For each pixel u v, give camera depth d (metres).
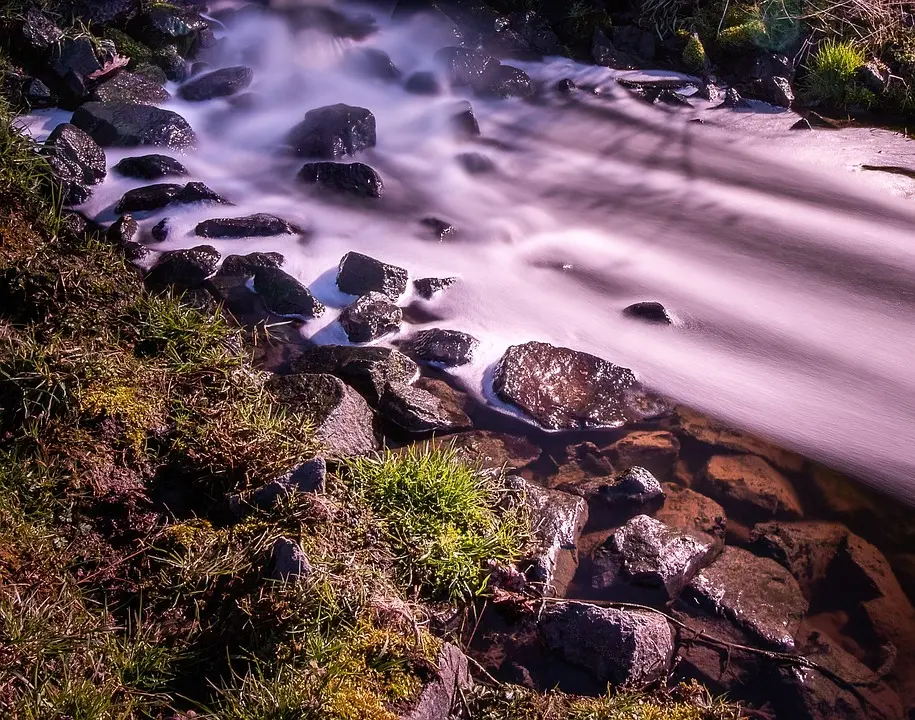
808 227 3.37
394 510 2.03
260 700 1.62
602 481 2.24
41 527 1.88
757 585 2.02
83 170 3.18
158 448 2.12
